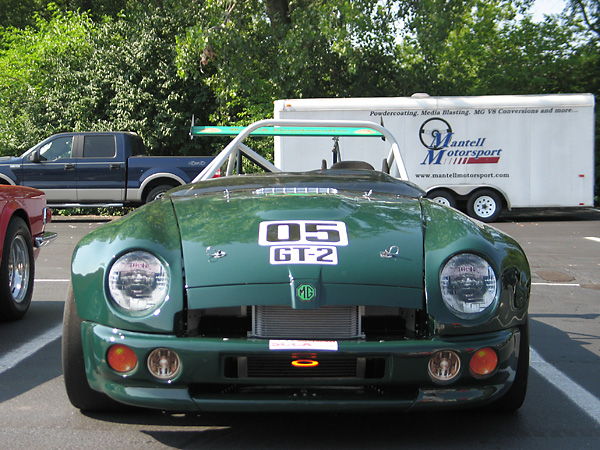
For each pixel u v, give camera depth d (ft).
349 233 9.86
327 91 67.05
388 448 9.20
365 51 65.21
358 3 56.13
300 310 8.96
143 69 64.95
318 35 57.67
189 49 60.13
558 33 71.97
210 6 59.21
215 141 66.69
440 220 10.49
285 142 50.03
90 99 63.46
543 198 50.47
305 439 9.50
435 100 50.47
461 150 50.62
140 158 47.65
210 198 11.67
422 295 9.05
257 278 8.95
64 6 95.30
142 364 8.70
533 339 16.07
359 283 8.96
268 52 62.69
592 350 14.98
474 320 8.95
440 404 8.87
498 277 9.27
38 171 47.57
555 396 11.64
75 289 9.33
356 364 8.83
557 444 9.41
